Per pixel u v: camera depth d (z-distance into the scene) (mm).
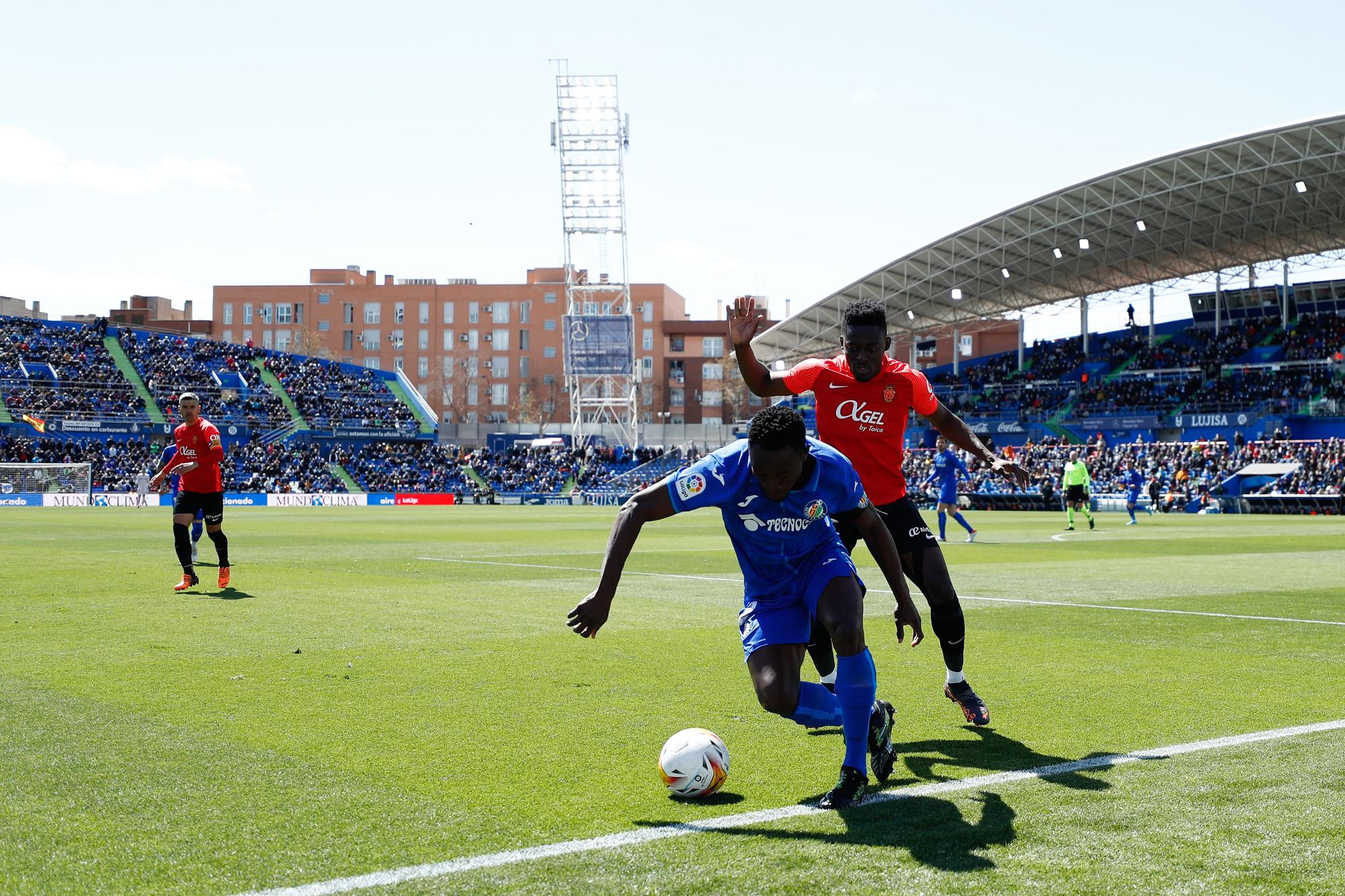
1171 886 3430
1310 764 4957
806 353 73688
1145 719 5984
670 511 4598
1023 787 4598
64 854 3682
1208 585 14117
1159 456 54406
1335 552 20969
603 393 95062
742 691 6695
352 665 7551
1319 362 56000
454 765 4898
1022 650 8539
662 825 4051
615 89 68375
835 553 4828
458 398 102625
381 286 103375
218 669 7363
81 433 60312
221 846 3777
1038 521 37500
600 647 8469
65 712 5949
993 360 74375
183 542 12445
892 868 3592
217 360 70250
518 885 3412
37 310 104188
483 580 14352
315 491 62781
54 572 14742
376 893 3336
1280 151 46625
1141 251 58938
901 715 6152
